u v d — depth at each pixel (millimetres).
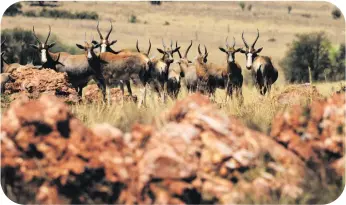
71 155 31188
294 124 34281
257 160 32156
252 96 54844
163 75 62406
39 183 31188
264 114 41594
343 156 33875
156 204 30703
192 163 31359
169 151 31250
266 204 31125
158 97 57875
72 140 31391
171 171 30922
